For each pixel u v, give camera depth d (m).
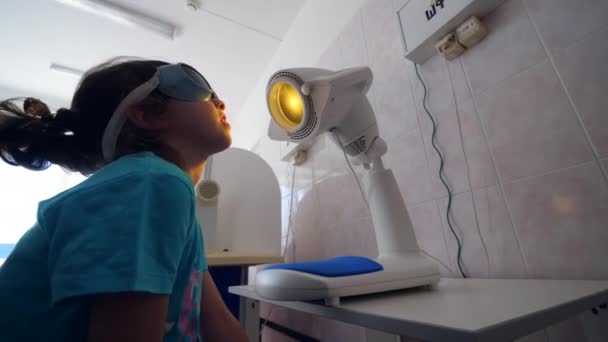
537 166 0.64
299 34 1.86
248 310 1.04
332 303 0.40
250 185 1.29
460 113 0.81
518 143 0.68
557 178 0.61
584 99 0.58
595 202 0.56
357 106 0.60
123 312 0.28
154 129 0.50
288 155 1.67
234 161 1.31
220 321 0.65
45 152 0.50
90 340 0.28
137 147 0.48
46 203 0.38
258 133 2.48
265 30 2.03
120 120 0.47
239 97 2.83
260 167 1.33
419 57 0.91
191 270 0.42
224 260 0.99
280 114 0.63
